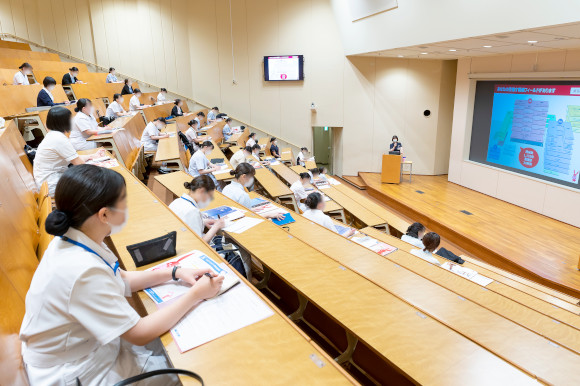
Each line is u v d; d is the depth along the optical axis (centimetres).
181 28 1085
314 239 272
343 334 198
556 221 718
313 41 1071
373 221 593
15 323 111
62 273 99
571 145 682
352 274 187
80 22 1048
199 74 1116
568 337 237
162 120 654
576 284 503
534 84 745
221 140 982
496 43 621
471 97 918
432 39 635
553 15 423
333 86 1094
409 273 227
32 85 561
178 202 237
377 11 739
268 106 1134
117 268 121
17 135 322
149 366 121
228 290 134
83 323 100
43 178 281
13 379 92
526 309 269
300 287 174
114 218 110
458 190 939
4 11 1002
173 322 114
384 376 172
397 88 1073
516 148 806
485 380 122
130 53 1083
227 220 259
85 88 739
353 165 1146
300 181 602
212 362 101
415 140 1096
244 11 1075
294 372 99
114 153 444
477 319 184
